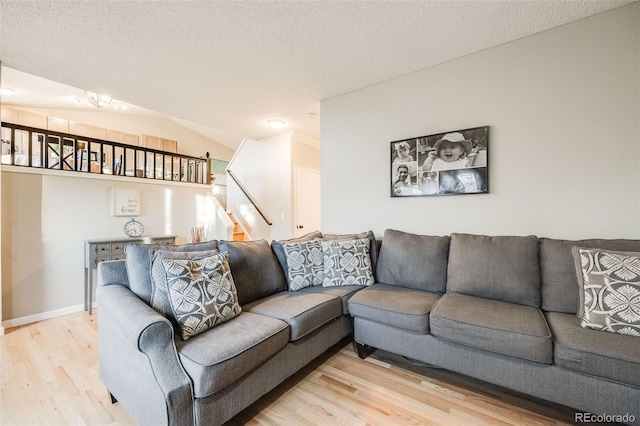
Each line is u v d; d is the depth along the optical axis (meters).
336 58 2.51
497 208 2.36
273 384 1.65
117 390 1.54
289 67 2.65
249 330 1.57
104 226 3.76
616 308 1.45
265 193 5.23
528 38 2.23
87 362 2.17
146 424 1.30
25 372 2.03
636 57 1.88
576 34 2.06
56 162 3.53
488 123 2.40
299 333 1.77
